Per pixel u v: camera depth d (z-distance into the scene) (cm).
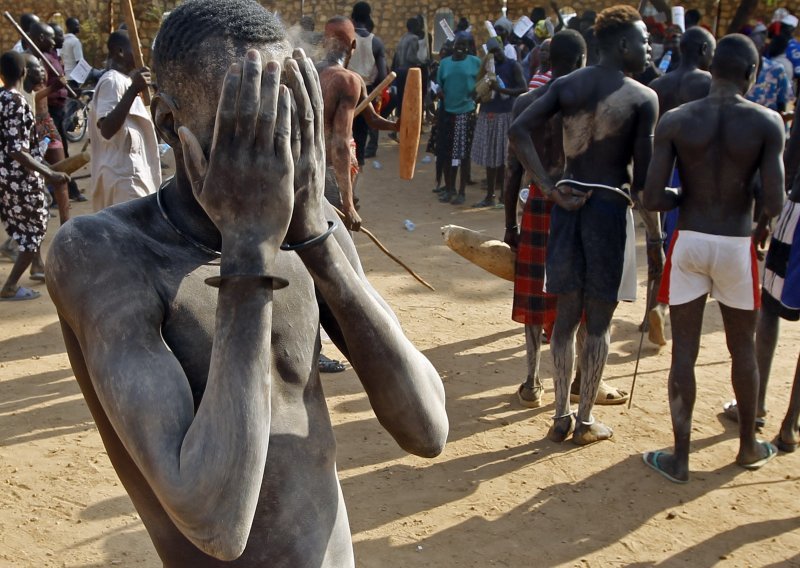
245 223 122
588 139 438
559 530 388
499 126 1033
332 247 138
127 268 134
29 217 698
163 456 121
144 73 543
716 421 498
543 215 497
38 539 375
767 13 1939
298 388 150
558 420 472
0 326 648
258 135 121
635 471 441
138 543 374
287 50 138
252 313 122
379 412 154
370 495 416
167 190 146
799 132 504
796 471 442
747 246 413
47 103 1006
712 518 399
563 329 460
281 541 144
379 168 1293
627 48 438
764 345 480
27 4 1886
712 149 405
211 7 135
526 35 1436
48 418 495
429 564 361
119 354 128
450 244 513
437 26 2033
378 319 145
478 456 457
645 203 425
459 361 590
